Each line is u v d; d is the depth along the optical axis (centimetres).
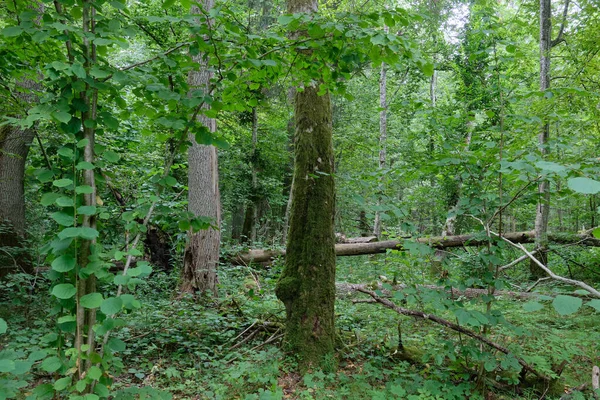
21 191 700
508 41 355
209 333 499
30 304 568
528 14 921
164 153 824
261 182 1523
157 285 720
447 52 1242
